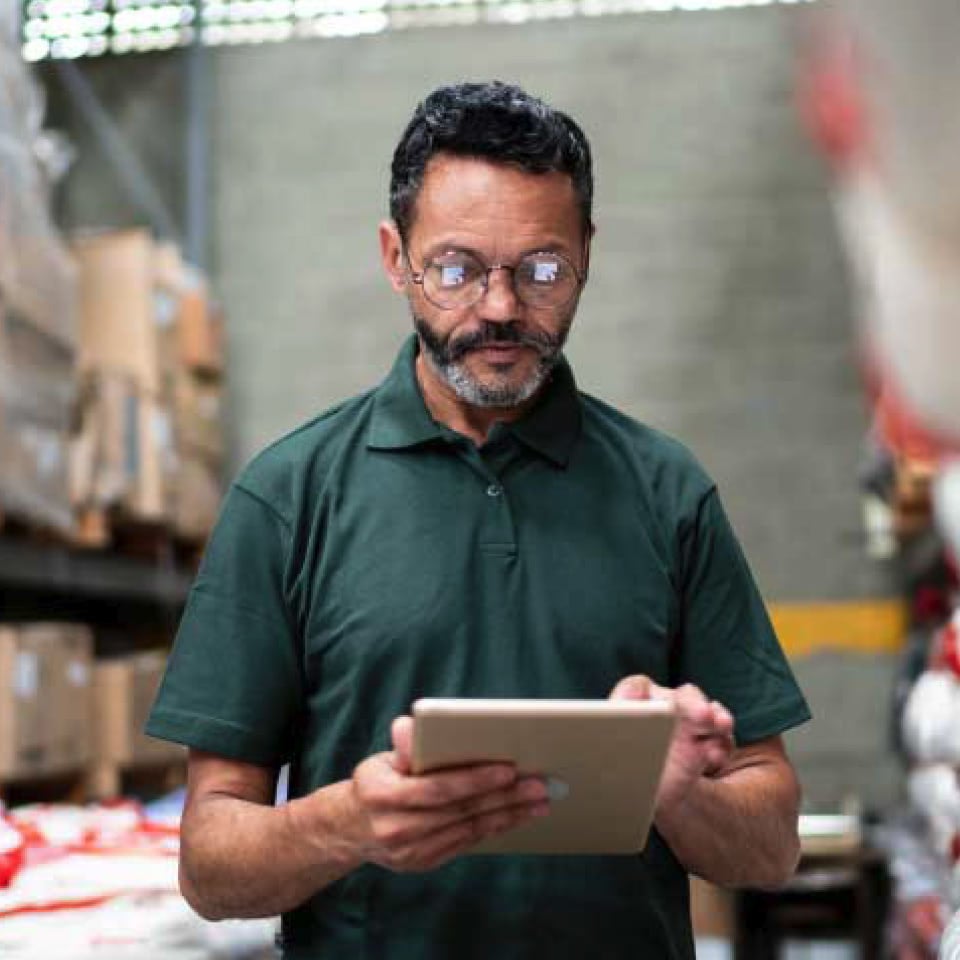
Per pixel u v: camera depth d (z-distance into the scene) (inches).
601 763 38.3
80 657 147.9
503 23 231.6
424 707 35.9
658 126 227.1
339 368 229.9
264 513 51.1
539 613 49.3
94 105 231.9
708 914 171.9
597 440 52.8
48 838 80.4
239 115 235.9
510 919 47.7
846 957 183.0
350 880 48.5
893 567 217.2
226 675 49.4
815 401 221.0
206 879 46.5
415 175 48.9
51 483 138.8
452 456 51.2
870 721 214.8
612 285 225.5
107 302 168.2
